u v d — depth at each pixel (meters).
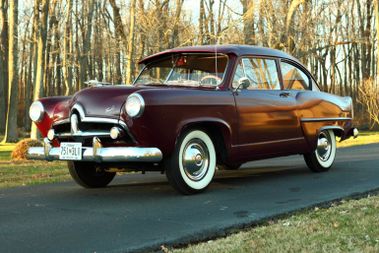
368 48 43.97
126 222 4.30
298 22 22.39
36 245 3.63
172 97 5.18
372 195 5.38
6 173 8.48
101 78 38.16
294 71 7.04
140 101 4.92
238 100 5.86
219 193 5.70
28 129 38.75
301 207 4.79
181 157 5.38
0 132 35.12
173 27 21.92
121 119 5.04
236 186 6.26
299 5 22.53
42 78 19.94
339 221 4.02
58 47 37.88
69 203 5.26
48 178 7.62
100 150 5.12
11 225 4.25
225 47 6.15
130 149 5.02
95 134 5.21
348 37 30.36
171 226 4.13
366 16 44.19
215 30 28.78
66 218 4.50
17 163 10.80
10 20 22.73
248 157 6.03
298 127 6.74
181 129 5.23
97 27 32.25
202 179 5.62
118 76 26.14
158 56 6.48
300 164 8.86
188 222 4.26
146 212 4.70
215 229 4.00
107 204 5.16
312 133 6.99
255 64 6.34
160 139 5.10
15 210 4.90
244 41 20.19
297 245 3.34
